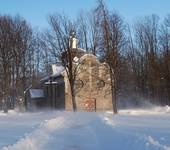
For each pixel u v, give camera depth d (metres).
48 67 89.44
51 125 29.34
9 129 29.08
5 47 77.44
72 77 70.50
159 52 90.88
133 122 35.34
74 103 70.38
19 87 82.75
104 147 17.06
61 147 17.53
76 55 75.31
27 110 82.50
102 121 31.58
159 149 14.96
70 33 72.06
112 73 65.06
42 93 89.75
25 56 82.94
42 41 78.25
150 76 90.56
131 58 92.06
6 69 77.88
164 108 69.75
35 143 18.86
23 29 80.62
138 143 16.95
